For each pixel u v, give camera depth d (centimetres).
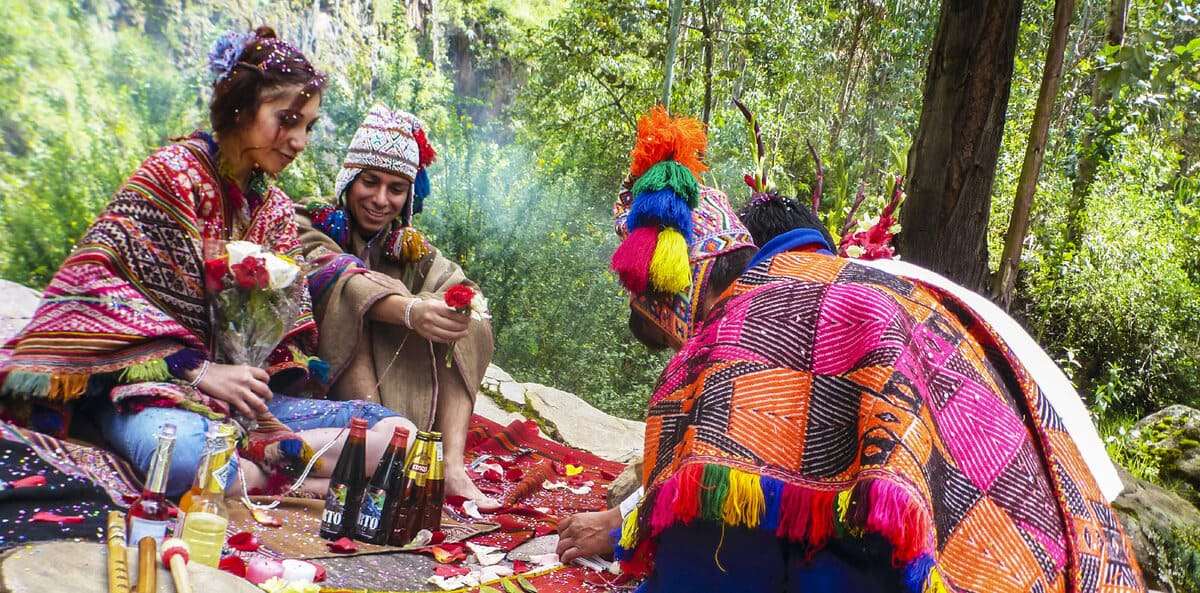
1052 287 1473
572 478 484
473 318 404
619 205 263
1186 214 1734
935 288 228
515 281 970
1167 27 796
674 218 229
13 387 316
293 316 345
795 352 201
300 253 381
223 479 268
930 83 496
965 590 189
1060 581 198
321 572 291
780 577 198
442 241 952
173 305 343
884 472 180
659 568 203
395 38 1639
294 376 388
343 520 330
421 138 446
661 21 1625
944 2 491
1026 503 199
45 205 676
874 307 203
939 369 204
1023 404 216
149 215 339
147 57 852
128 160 768
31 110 706
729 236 237
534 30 1925
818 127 1928
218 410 332
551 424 630
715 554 198
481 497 409
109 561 210
